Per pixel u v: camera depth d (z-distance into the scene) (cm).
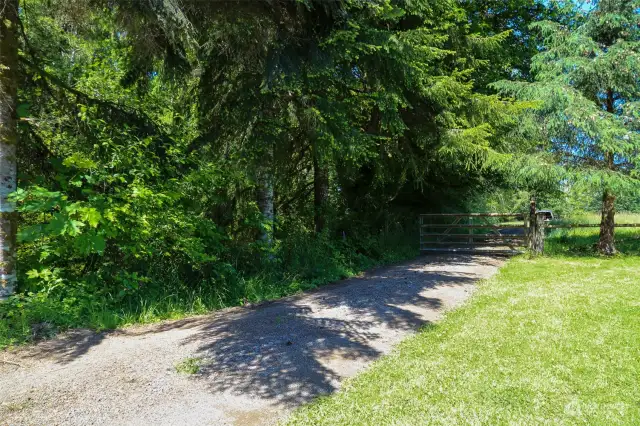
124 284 588
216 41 723
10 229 542
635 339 448
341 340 470
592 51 1228
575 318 533
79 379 363
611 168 1215
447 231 1321
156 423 294
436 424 289
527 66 1554
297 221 1181
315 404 322
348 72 723
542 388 339
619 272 891
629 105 1165
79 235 531
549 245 1339
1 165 536
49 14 661
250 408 317
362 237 1217
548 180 1196
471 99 1048
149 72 779
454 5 1061
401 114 1020
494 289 745
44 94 651
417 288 761
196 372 379
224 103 814
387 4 690
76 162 579
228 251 803
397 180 1288
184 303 632
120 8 539
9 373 377
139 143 647
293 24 653
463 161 1148
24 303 505
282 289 757
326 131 745
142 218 596
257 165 814
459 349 434
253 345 447
